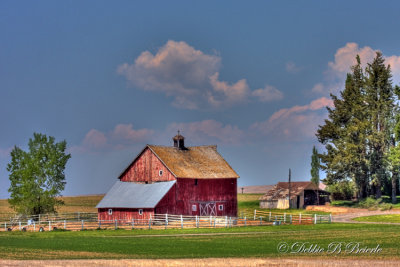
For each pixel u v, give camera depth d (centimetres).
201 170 8938
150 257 4212
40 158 8838
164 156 8744
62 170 8956
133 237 5984
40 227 7288
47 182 8825
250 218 8525
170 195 8294
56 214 8831
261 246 4897
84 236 6250
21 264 3888
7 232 6869
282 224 7788
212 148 9675
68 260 4019
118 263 3900
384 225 7250
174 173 8438
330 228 6856
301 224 7756
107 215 8356
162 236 6097
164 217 8044
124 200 8362
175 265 3834
